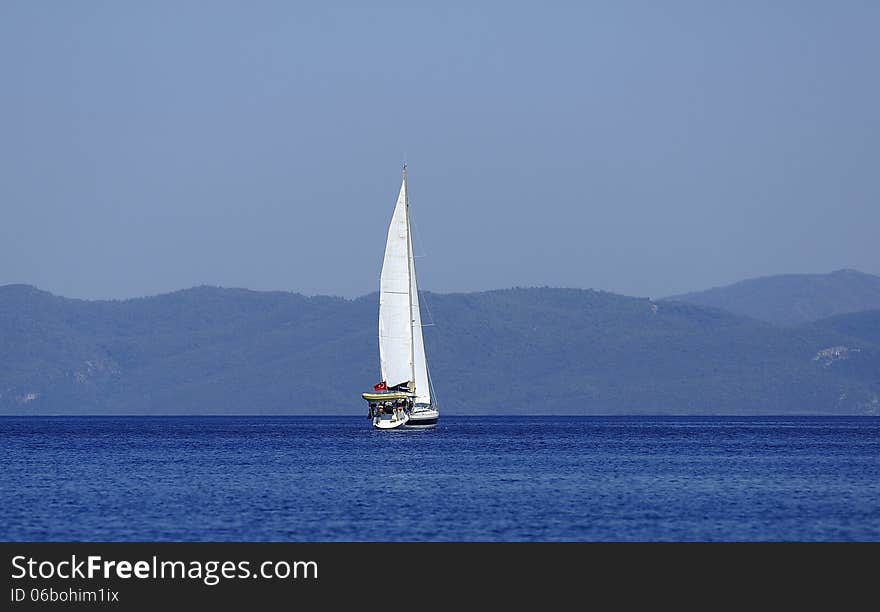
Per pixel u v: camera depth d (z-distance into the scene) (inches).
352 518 6264.8
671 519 6269.7
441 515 6368.1
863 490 7642.7
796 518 6318.9
